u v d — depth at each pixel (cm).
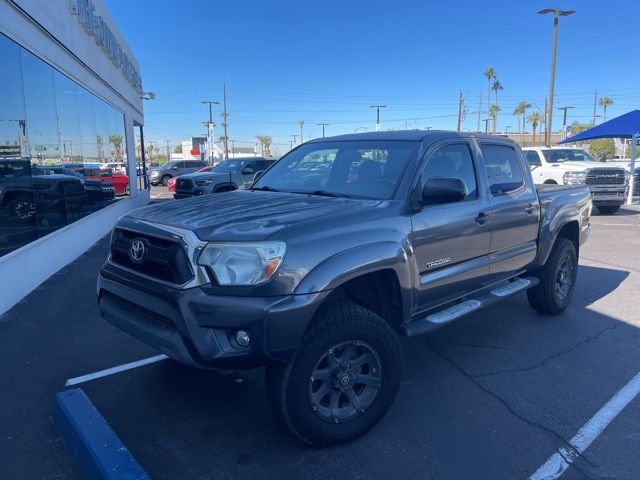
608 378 439
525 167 539
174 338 309
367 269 334
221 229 314
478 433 353
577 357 484
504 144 518
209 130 5228
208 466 314
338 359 329
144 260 333
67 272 820
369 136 473
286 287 300
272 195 426
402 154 420
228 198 417
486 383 429
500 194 487
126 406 387
